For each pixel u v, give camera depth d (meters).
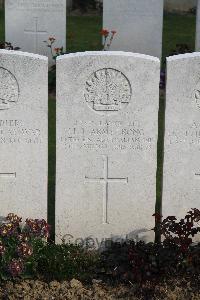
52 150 3.80
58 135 2.73
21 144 2.75
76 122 2.72
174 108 2.70
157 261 2.62
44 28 5.03
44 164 2.77
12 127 2.73
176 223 2.67
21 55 2.66
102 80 2.68
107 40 5.05
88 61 2.66
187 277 2.62
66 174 2.77
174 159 2.75
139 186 2.79
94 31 6.83
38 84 2.69
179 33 6.88
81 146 2.74
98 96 2.69
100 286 2.62
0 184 2.79
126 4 4.97
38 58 2.67
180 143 2.74
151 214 2.82
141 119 2.72
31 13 5.00
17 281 2.61
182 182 2.78
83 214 2.82
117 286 2.61
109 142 2.74
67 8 7.87
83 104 2.70
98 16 7.71
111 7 4.98
